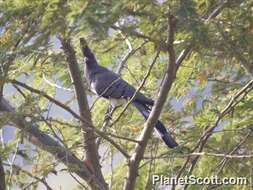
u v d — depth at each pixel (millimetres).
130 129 14547
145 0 8227
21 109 10211
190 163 13070
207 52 10055
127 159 11148
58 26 8383
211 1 9461
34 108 10258
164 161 14031
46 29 8562
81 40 8922
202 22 8414
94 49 10086
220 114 11844
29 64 10680
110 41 9562
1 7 9062
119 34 9781
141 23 8664
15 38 9203
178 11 8062
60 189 11836
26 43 9156
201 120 12656
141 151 11016
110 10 7699
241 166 12844
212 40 9039
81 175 11938
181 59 10555
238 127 12398
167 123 14438
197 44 9133
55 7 8266
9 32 9172
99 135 10984
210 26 8922
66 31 8438
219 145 12750
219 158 13141
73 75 12430
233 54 9766
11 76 10500
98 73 14359
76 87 12477
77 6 7777
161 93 10633
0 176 10578
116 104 13969
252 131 12109
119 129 14680
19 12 8930
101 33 7594
